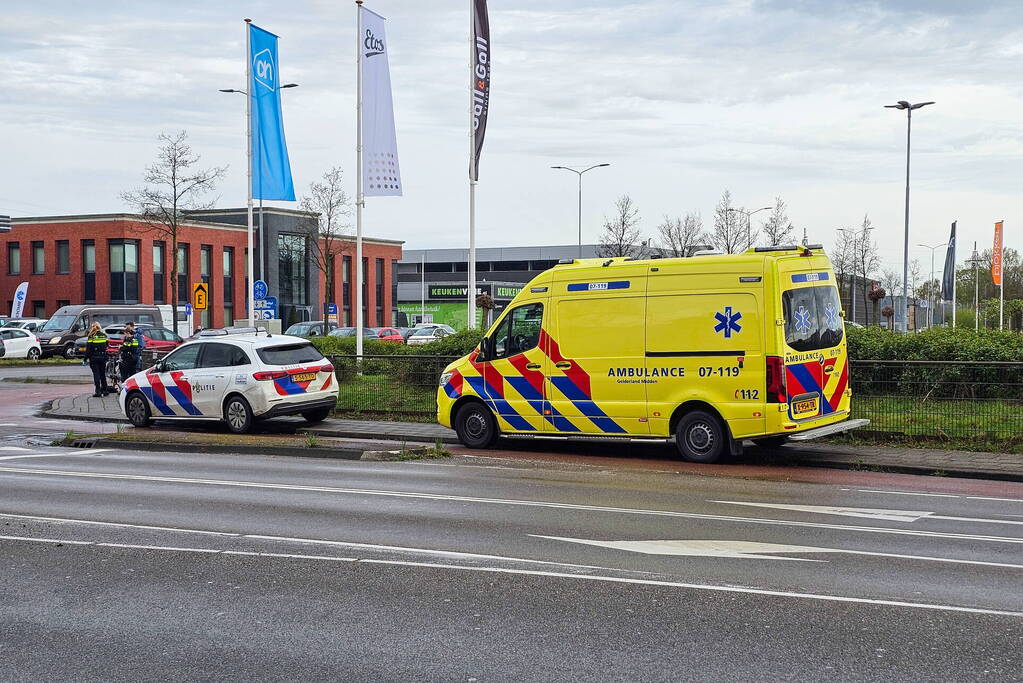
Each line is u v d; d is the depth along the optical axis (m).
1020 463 13.02
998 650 5.55
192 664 5.44
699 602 6.54
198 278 67.62
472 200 24.70
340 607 6.51
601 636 5.83
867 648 5.59
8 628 6.15
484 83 24.56
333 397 18.88
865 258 56.09
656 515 9.65
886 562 7.66
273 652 5.62
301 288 72.44
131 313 49.25
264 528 9.18
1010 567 7.50
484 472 12.91
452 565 7.62
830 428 13.55
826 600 6.57
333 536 8.77
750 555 7.89
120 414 21.59
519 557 7.86
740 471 12.97
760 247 13.26
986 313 53.59
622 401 14.12
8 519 9.77
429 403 19.66
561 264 14.90
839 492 11.18
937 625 6.02
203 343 18.78
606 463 13.84
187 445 16.06
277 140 28.72
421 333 52.34
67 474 13.05
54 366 40.59
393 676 5.20
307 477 12.57
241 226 70.56
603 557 7.84
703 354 13.44
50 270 65.44
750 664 5.34
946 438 14.59
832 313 14.06
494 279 103.31
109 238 63.91
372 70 24.56
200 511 10.12
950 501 10.61
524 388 15.03
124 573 7.53
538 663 5.38
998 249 47.22
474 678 5.16
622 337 14.12
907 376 14.87
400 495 10.98
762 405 13.00
